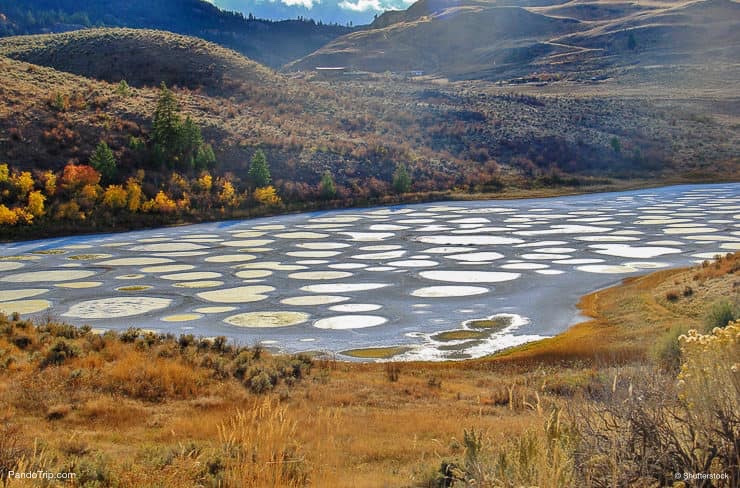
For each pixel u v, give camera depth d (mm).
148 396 18734
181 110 98500
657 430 6395
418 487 9422
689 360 6836
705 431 6238
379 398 20219
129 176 75250
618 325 32281
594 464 6273
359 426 15211
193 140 82562
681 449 6281
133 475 9281
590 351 27641
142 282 44406
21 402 16969
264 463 9312
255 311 37125
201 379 20641
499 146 107812
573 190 93000
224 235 63469
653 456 6254
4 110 81000
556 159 104688
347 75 176875
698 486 5930
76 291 41906
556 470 5887
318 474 9875
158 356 23719
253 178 80688
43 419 15781
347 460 11844
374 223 69562
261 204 78000
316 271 47188
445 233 62531
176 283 44000
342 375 24188
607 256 50062
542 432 6820
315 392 20609
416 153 100688
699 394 6469
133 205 69500
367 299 39406
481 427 14336
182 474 9172
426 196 86812
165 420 16016
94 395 18203
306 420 15422
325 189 82688
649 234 59188
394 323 34500
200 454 10359
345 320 35156
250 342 31125
